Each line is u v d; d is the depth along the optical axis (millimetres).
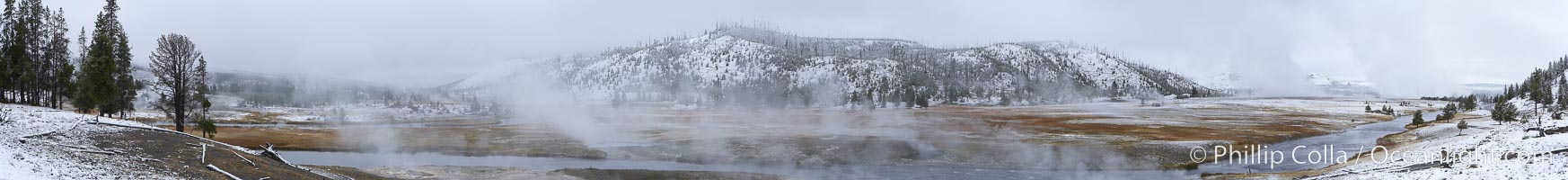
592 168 45875
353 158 55250
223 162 32625
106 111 71625
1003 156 54125
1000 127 90562
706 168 49562
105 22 77062
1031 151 56625
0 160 21766
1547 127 53281
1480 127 83625
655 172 44812
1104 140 66250
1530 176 30422
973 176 46250
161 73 50938
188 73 53219
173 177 27047
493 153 57875
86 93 68312
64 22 82875
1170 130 87125
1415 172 35438
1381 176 35656
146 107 97250
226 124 98125
